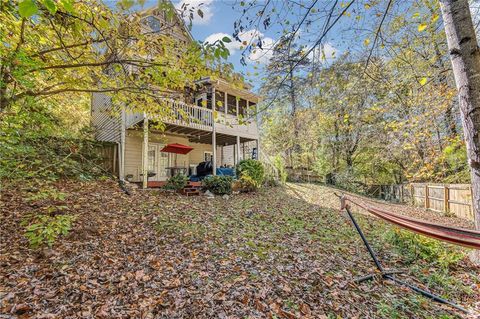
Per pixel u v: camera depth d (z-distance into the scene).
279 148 21.02
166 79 4.43
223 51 2.54
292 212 7.89
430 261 4.18
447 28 2.71
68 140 6.65
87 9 3.36
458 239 2.20
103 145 8.88
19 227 4.34
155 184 10.18
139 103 5.20
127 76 4.53
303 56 3.41
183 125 10.20
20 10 1.47
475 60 2.54
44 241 3.88
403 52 4.99
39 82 5.36
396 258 4.33
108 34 3.77
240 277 3.40
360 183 17.23
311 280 3.43
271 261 4.00
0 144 3.98
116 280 3.15
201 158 14.62
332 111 5.96
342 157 18.31
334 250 4.67
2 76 3.77
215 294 2.97
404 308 2.87
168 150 10.73
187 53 3.63
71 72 5.03
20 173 4.56
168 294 2.93
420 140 6.27
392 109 6.56
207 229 5.30
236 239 4.88
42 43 4.32
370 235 5.69
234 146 16.28
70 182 7.13
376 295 3.15
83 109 10.90
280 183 14.52
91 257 3.66
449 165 8.21
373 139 11.17
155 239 4.57
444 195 9.30
